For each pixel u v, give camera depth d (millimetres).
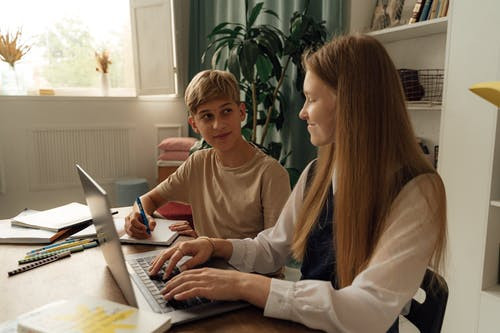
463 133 1620
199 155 1435
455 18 1613
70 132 3186
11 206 3088
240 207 1283
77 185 3264
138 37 3326
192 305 690
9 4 2992
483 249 1590
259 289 682
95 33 3324
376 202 725
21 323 583
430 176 718
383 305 623
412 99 1977
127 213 1377
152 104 3518
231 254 920
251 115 2639
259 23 2779
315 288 660
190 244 889
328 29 2254
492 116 1526
